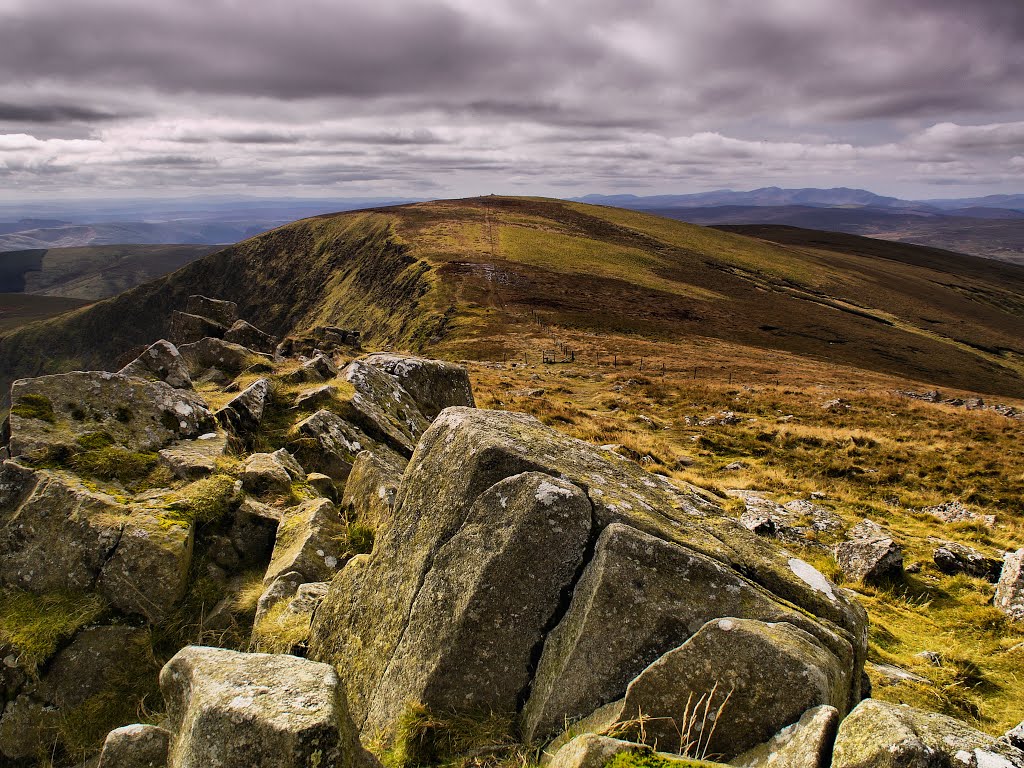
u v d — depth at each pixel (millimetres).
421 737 4867
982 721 7352
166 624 7199
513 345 83000
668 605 4965
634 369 62750
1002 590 11875
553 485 5527
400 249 165250
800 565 6000
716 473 22969
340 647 6402
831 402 36625
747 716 4309
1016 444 27109
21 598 7078
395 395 16500
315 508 9195
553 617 5289
